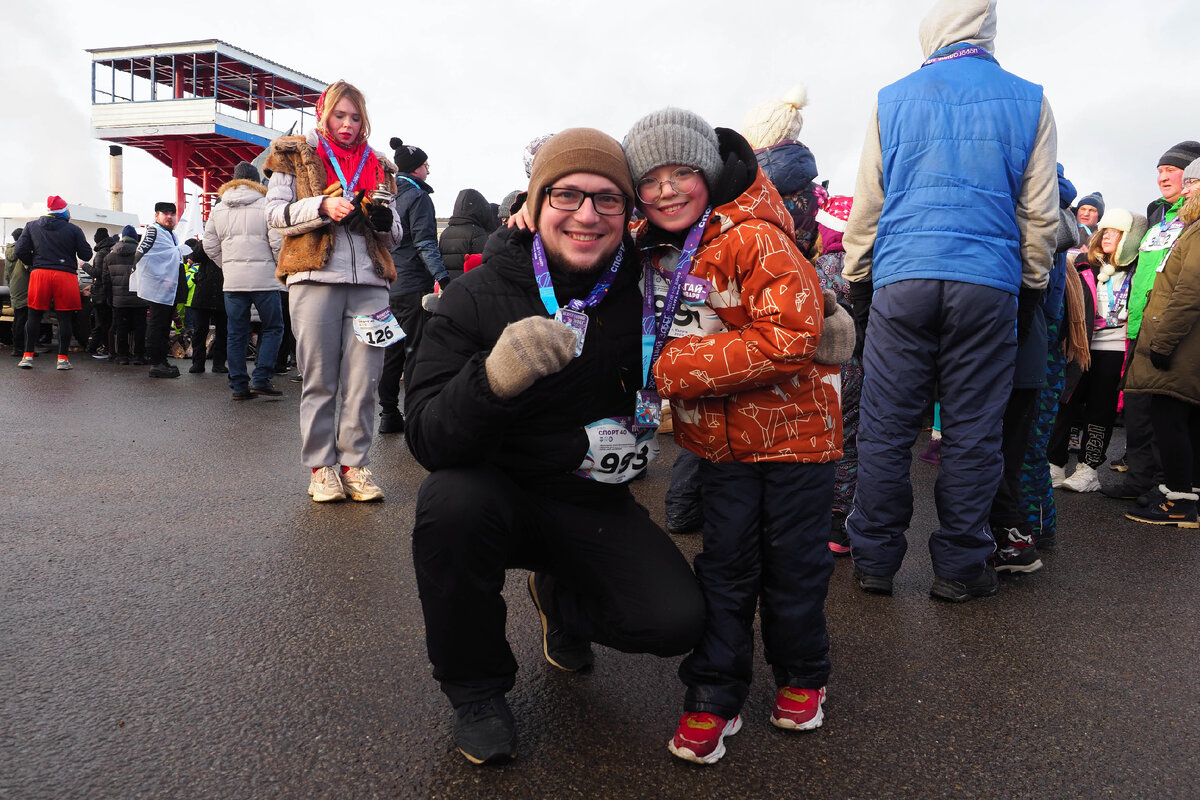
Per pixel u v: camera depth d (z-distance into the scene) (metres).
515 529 1.73
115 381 7.98
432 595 1.65
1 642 2.17
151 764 1.64
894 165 2.74
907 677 2.20
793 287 1.62
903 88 2.76
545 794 1.60
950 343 2.69
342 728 1.80
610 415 1.78
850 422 3.29
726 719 1.74
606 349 1.74
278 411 6.39
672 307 1.72
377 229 3.47
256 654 2.15
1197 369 3.79
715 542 1.81
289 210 3.47
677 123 1.66
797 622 1.82
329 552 3.00
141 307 9.76
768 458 1.74
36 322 8.84
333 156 3.59
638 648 1.77
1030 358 2.96
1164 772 1.76
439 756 1.71
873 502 2.82
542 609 2.13
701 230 1.71
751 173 1.74
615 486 1.83
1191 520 3.94
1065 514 4.18
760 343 1.62
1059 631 2.56
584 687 2.05
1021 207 2.66
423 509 1.64
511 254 1.77
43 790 1.54
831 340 1.78
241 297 6.77
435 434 1.59
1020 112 2.61
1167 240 4.33
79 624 2.30
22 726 1.76
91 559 2.84
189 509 3.51
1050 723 1.96
